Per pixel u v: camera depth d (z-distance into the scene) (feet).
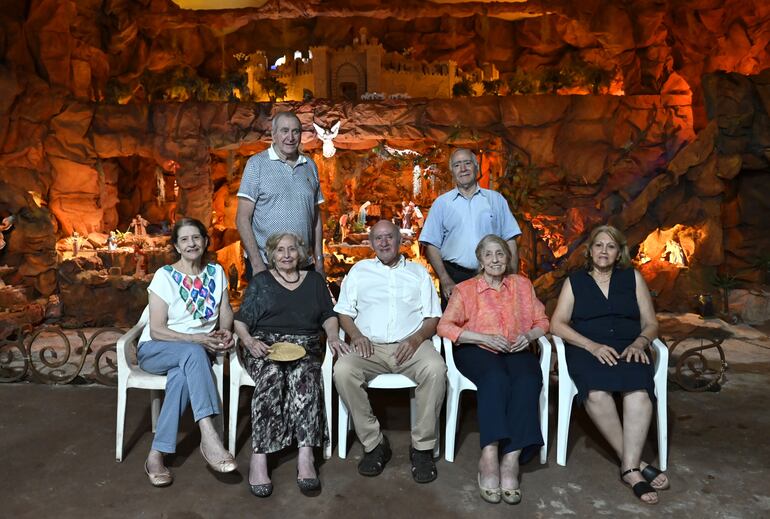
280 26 53.93
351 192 51.49
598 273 12.35
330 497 10.40
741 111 30.04
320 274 12.54
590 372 11.10
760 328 25.64
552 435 12.96
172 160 37.73
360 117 37.50
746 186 31.04
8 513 9.90
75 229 37.37
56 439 12.78
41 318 31.53
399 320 11.96
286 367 11.23
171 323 11.82
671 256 31.65
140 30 44.70
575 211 37.35
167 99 39.40
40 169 35.50
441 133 37.29
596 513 9.89
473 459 11.82
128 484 10.85
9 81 32.35
